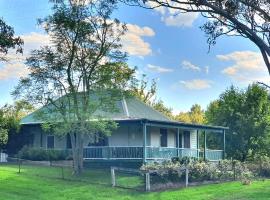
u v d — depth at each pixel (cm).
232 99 5531
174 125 4372
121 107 4528
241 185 3262
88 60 3616
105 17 3575
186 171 3284
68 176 3497
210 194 2894
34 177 3353
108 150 4184
